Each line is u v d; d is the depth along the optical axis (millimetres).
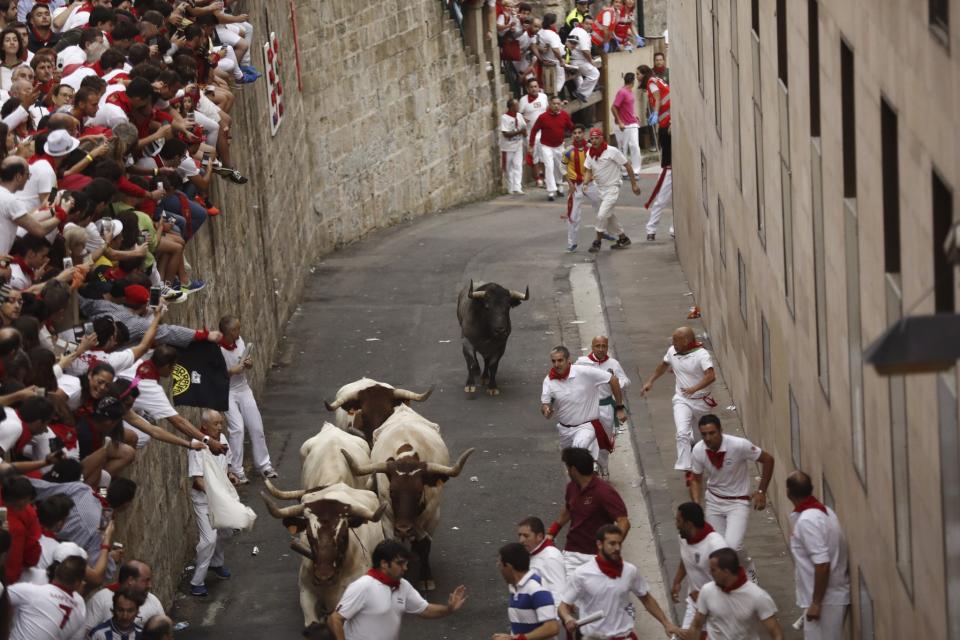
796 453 35625
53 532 24422
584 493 31938
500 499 42000
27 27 38781
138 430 31891
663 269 63375
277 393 51719
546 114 81750
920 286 22516
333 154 70375
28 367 24938
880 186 25094
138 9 41656
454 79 80562
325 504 30719
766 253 39188
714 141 50000
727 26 45844
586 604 28984
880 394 25766
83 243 28891
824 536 28719
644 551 38594
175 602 36312
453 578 37219
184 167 38938
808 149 32375
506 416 48281
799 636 32625
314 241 68062
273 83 58812
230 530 37719
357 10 71562
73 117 32625
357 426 38531
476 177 83375
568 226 73188
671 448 44094
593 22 91875
